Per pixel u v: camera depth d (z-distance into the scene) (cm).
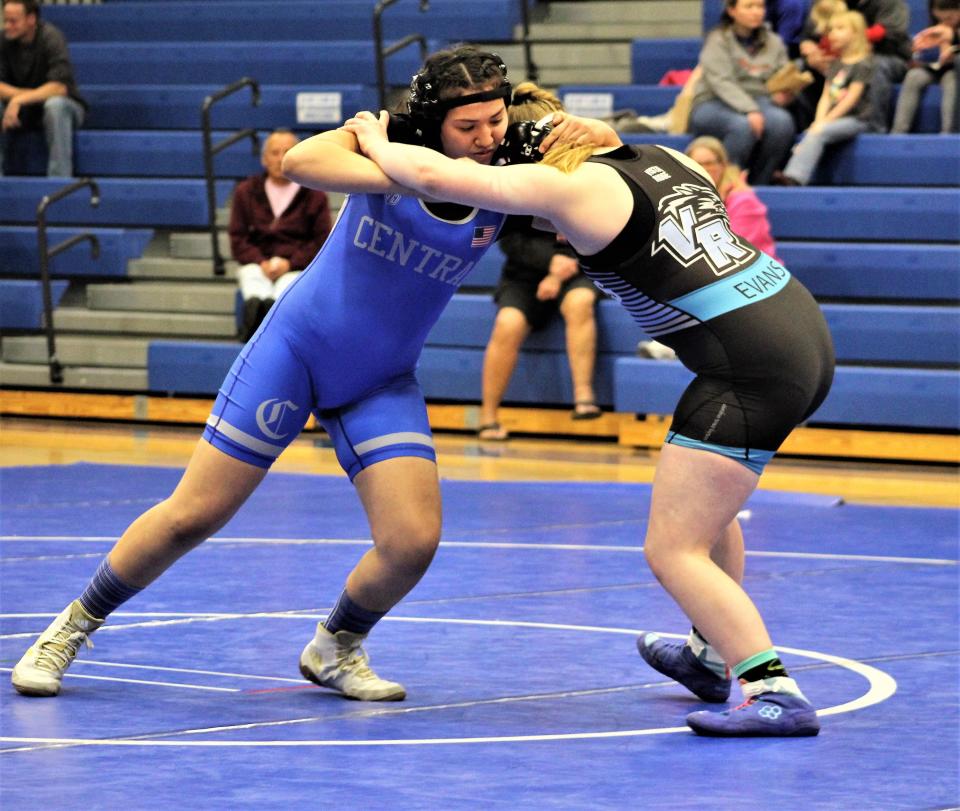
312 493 1250
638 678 665
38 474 1340
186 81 1998
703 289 566
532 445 1518
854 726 582
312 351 604
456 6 1934
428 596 846
